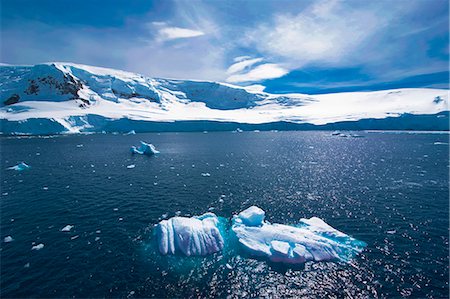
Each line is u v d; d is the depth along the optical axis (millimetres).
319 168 36031
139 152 49062
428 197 23859
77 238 16516
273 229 16609
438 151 50500
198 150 54188
